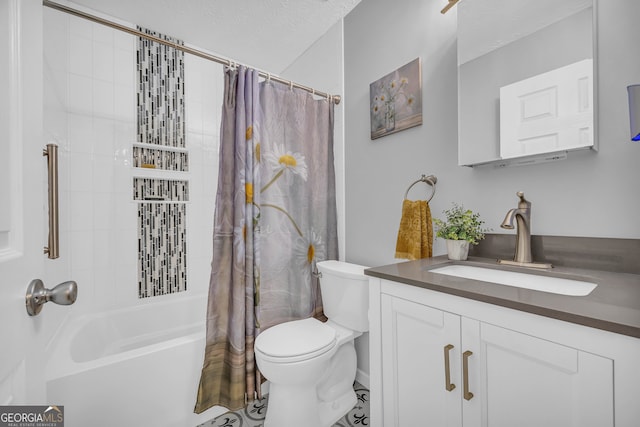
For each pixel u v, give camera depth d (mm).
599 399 547
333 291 1580
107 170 1959
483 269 1064
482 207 1211
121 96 2008
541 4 1015
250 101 1518
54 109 1594
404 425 930
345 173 1910
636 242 843
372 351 1024
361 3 1778
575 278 851
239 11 1847
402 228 1371
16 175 527
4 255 481
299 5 1803
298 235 1727
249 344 1500
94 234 1911
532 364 639
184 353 1404
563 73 961
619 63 877
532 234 1068
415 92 1455
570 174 978
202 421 1433
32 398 560
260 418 1457
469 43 1201
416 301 875
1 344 461
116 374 1234
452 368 786
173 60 2215
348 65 1879
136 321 1998
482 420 726
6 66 502
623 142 869
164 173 2189
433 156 1391
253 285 1513
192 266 2322
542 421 626
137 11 1848
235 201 1491
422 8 1437
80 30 1854
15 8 530
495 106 1125
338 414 1472
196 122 2334
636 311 561
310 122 1809
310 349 1273
